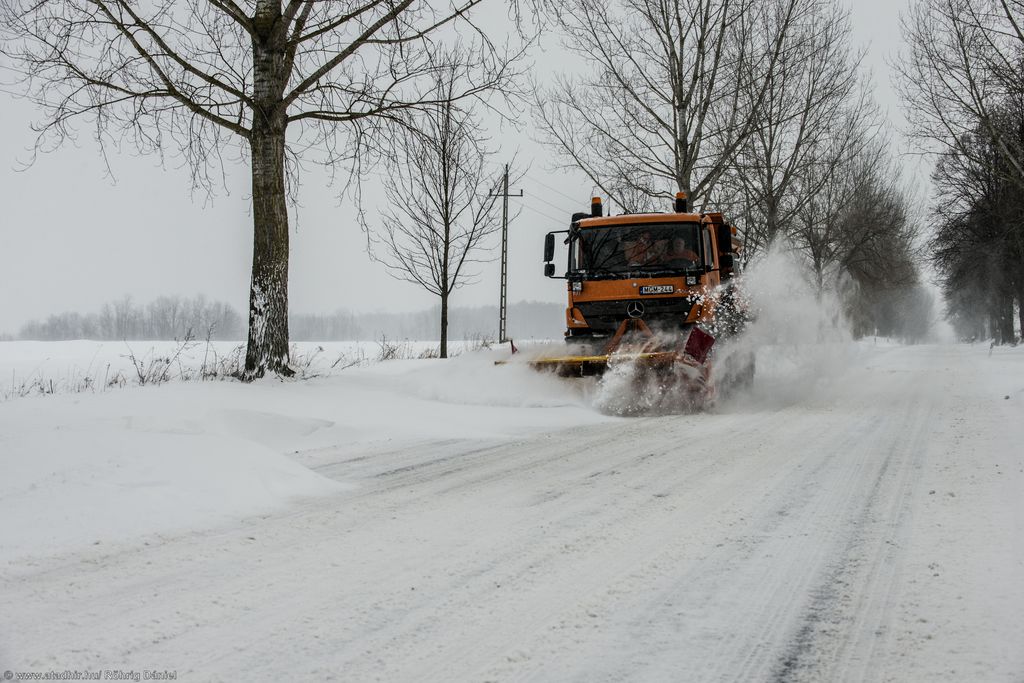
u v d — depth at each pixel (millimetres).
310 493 5719
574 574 3791
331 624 3166
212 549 4238
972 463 6391
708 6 19422
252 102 12195
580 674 2693
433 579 3732
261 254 12250
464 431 9148
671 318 11477
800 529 4543
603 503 5297
